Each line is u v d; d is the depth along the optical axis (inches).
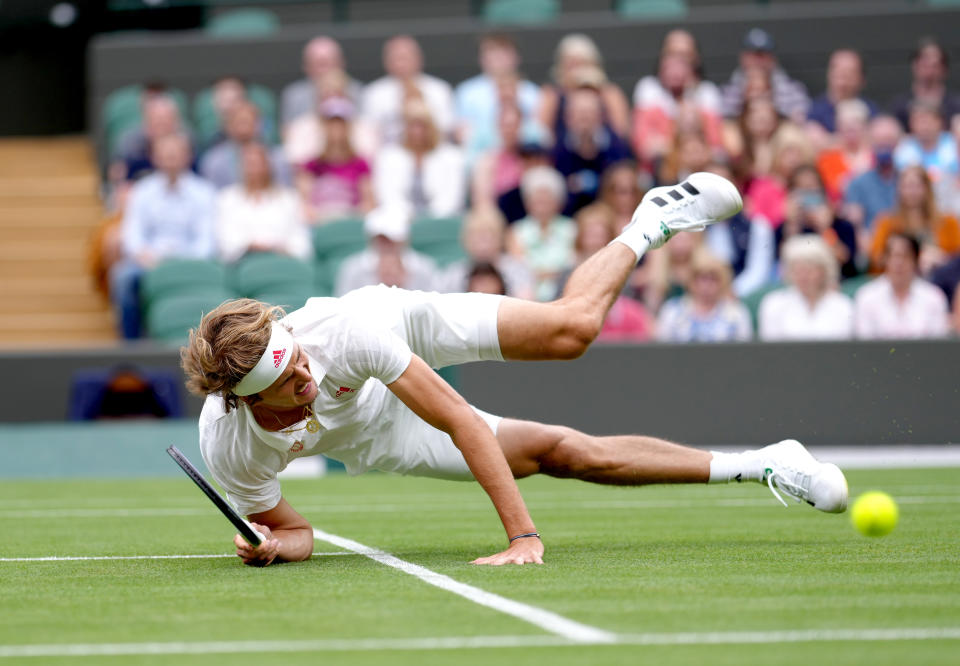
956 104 1830.7
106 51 2105.1
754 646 357.4
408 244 1632.6
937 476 1115.9
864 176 1617.9
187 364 513.7
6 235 1963.6
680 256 1454.2
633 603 433.7
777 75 1854.1
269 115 2016.5
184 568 559.8
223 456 549.3
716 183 649.6
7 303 1804.9
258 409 526.0
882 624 391.2
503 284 1341.0
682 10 2218.3
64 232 1973.4
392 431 585.3
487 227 1486.2
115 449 1346.0
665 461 619.5
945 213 1603.1
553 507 884.0
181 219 1635.1
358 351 526.9
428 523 795.4
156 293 1542.8
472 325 576.7
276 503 575.8
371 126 1823.3
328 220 1667.1
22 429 1350.9
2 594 481.1
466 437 544.4
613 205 1552.7
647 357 1354.6
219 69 2101.4
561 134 1690.5
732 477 625.6
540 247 1565.0
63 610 438.3
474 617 408.8
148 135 1830.7
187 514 879.1
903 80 2036.2
